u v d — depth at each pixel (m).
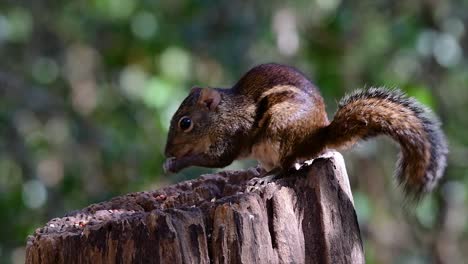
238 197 6.49
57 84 17.92
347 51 16.72
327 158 7.16
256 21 15.62
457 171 17.11
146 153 16.02
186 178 14.33
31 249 6.48
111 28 17.22
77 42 18.08
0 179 17.09
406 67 16.72
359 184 17.59
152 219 6.15
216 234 6.29
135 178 16.00
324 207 6.89
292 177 7.00
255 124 8.52
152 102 15.77
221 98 8.78
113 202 7.52
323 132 7.88
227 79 15.73
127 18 16.92
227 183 8.00
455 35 15.91
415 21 15.73
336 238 6.93
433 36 15.58
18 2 17.42
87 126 16.31
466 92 17.62
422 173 7.34
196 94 9.05
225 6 15.45
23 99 16.23
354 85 16.53
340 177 7.12
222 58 15.27
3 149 15.94
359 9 16.50
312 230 6.86
